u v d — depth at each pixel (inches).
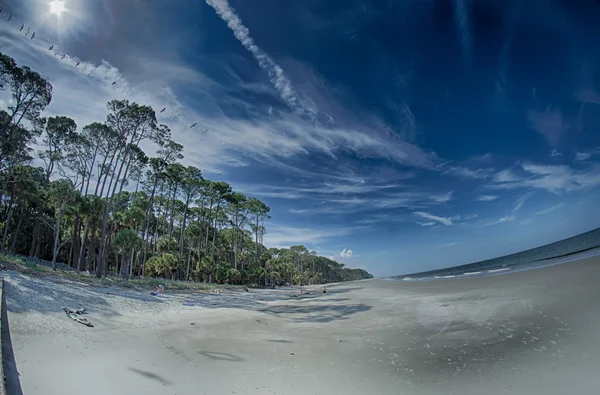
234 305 826.2
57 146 1215.6
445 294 750.5
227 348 374.0
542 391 233.9
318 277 4894.2
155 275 1702.8
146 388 237.5
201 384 256.1
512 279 775.7
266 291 1620.3
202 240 2165.4
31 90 898.1
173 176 1663.4
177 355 331.0
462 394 240.8
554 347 308.0
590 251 1245.7
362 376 283.3
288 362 323.6
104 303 554.3
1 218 1477.6
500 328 392.8
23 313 376.8
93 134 1126.4
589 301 424.8
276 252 3415.4
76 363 268.8
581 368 259.1
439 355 328.2
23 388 211.0
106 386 232.4
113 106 1069.8
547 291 531.5
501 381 256.5
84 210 1060.5
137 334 402.9
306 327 516.1
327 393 247.0
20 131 925.8
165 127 1171.3
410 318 523.5
